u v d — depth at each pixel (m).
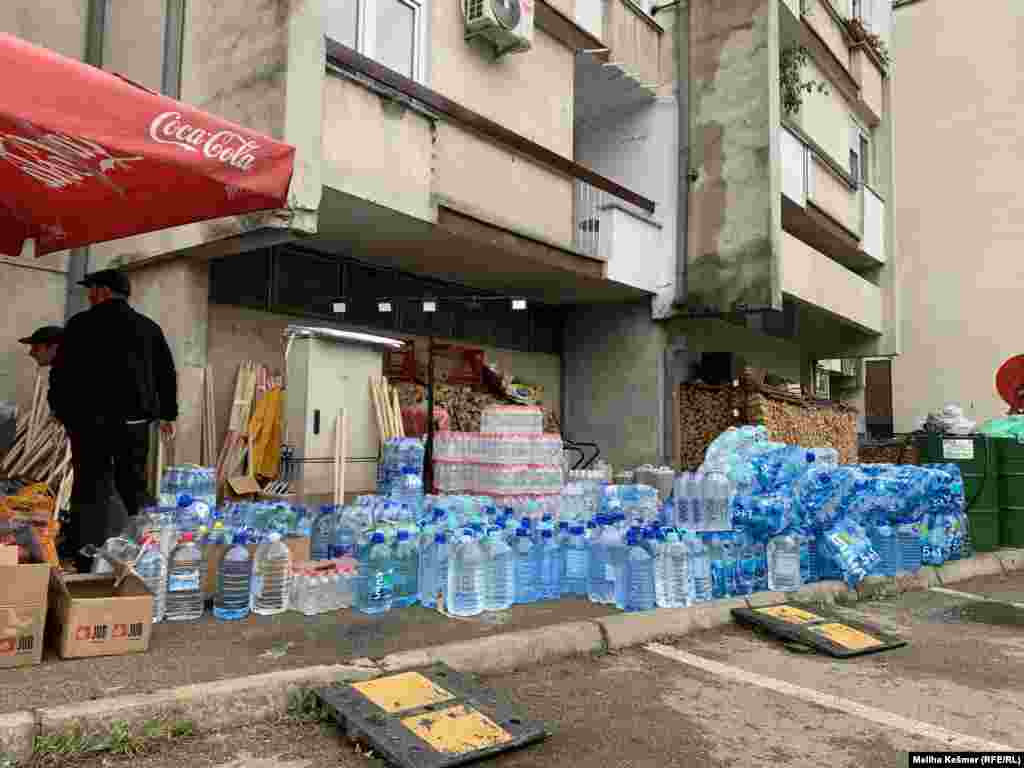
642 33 11.46
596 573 4.87
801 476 5.88
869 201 16.58
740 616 4.73
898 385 22.83
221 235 6.31
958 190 22.14
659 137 11.68
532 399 10.86
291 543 4.79
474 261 9.10
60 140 3.61
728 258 10.88
